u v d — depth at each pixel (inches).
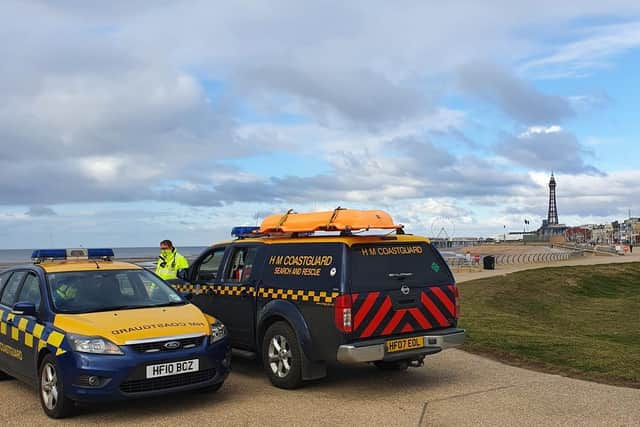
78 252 362.0
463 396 289.6
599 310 1021.8
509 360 380.8
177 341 270.4
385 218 314.2
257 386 315.6
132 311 289.3
